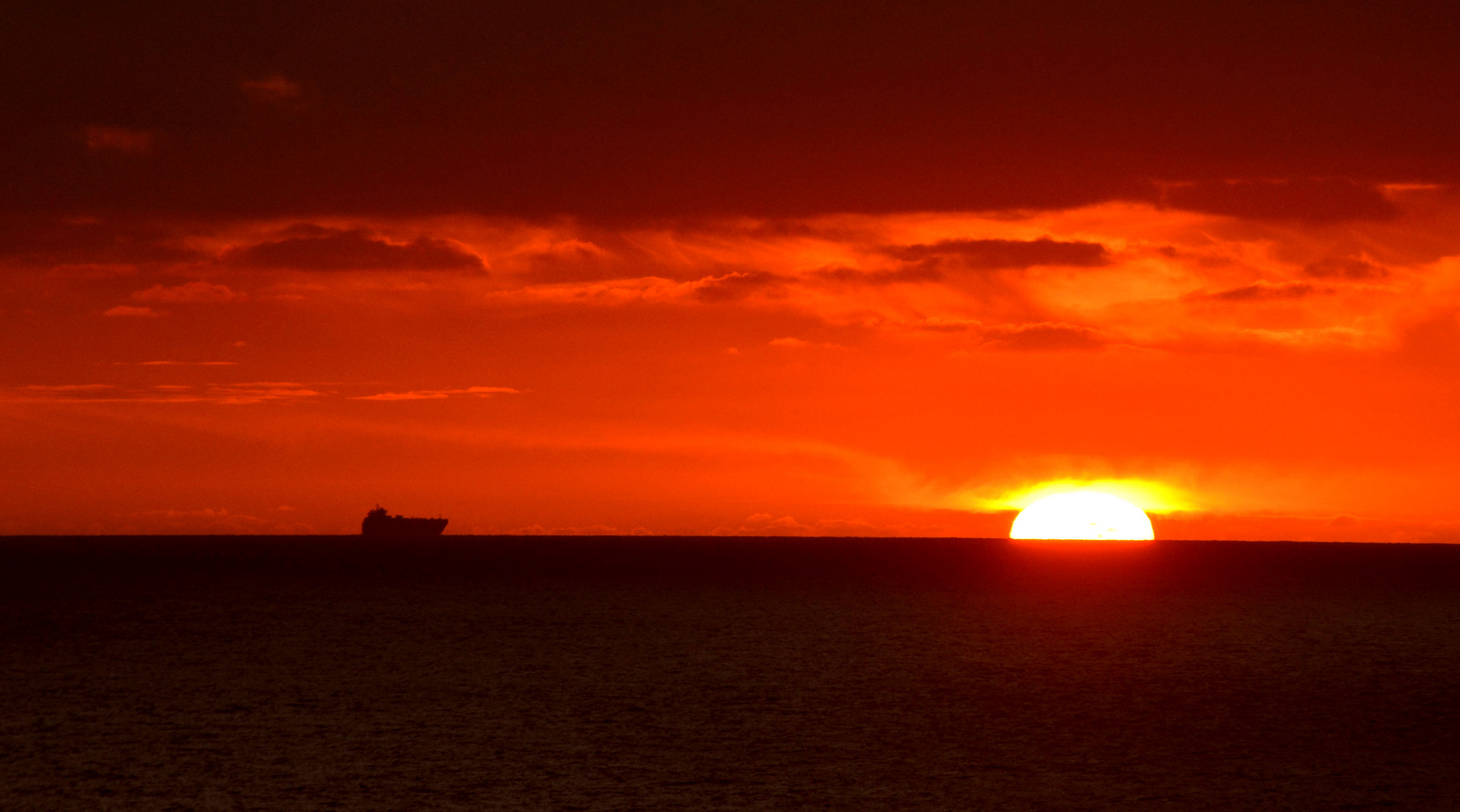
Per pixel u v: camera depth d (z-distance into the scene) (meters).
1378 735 173.50
